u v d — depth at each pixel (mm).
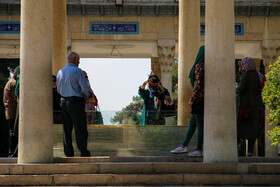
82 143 7910
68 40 17938
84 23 18000
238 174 6797
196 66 7492
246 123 8289
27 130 7230
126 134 9109
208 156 7066
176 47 19484
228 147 7012
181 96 10461
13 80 9578
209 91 7082
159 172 6887
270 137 9391
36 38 7270
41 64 7285
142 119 9234
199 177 6695
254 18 18141
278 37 18094
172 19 18250
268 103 9578
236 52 20734
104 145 9109
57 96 9180
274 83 9484
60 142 9148
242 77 8344
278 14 18062
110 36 18078
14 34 17797
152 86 10453
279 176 6680
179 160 7496
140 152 9016
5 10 17703
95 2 17734
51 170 6918
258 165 6859
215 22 7086
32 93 7242
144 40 18219
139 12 18078
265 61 18266
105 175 6730
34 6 7277
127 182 6711
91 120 9180
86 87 7836
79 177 6742
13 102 9477
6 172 6945
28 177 6789
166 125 9156
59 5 11359
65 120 8062
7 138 24516
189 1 10484
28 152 7219
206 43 7156
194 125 7816
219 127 7012
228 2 7105
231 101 7055
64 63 11430
